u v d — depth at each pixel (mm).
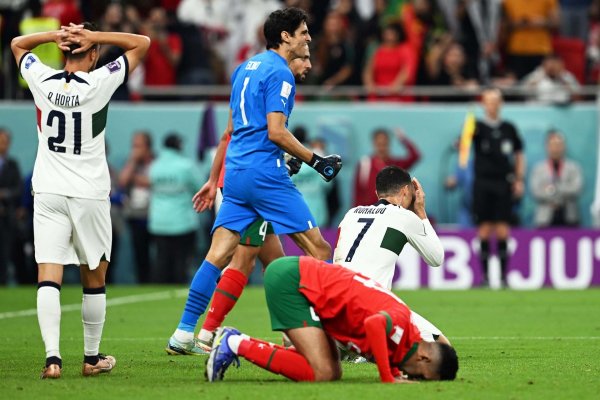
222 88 69188
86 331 26047
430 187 68250
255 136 29875
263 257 31688
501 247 61156
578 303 51438
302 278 23812
